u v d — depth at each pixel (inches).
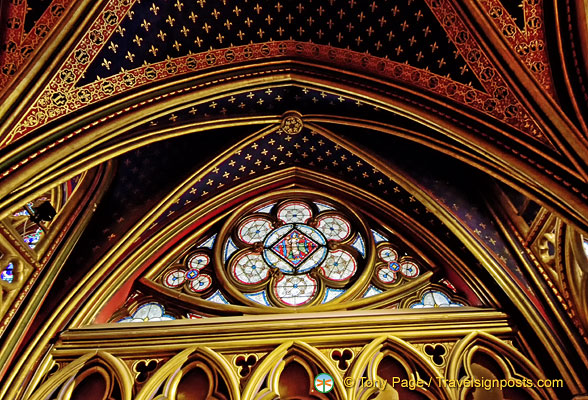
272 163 428.8
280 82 360.5
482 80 319.3
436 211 380.8
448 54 328.8
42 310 329.1
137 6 312.7
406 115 339.0
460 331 321.1
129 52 320.2
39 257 340.8
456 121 323.3
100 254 358.9
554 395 287.4
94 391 299.1
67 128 293.7
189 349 313.6
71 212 366.0
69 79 297.7
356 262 394.9
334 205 430.3
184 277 387.5
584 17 293.9
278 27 348.5
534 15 306.7
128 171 376.5
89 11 296.7
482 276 360.2
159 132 339.3
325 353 313.0
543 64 304.3
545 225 335.9
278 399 291.1
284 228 420.2
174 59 333.7
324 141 410.9
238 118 374.9
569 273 318.7
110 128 308.0
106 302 351.9
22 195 272.1
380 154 396.8
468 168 381.4
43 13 290.0
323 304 360.8
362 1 335.6
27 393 293.7
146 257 380.2
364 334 319.0
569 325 310.0
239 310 355.3
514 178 307.9
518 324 327.9
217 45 343.3
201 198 411.5
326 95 368.8
